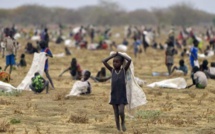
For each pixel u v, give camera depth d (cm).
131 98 3322
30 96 4803
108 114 3953
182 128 3478
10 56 6084
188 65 8862
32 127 3416
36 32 17212
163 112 4106
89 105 4353
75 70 6431
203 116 3931
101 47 12850
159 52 12231
